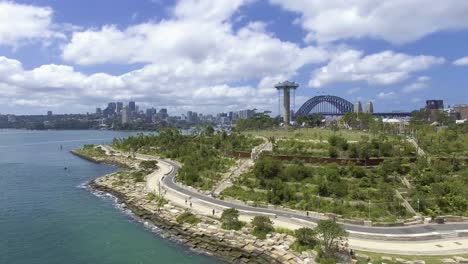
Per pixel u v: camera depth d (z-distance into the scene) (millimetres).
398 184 131500
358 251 87562
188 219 118688
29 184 196375
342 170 141625
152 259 95562
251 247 96312
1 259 95438
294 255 89250
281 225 107312
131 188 170625
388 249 88688
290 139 198750
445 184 122688
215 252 99188
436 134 194875
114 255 98062
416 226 105250
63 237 111375
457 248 89312
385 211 113562
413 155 156750
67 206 148125
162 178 186375
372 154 154125
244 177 156750
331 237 86312
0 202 154500
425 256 84562
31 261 94375
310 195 127875
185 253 99375
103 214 136125
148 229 118812
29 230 117562
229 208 120688
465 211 114188
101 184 186000
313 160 158375
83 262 93750
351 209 115500
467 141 184000
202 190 154000
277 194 129750
